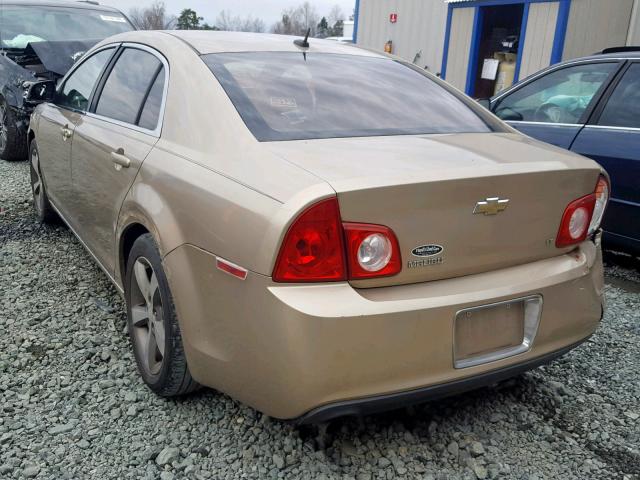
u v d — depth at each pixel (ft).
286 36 10.61
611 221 14.03
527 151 7.84
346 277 6.20
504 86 35.88
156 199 7.89
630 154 13.38
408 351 6.34
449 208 6.51
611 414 8.66
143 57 10.21
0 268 13.09
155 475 7.11
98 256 10.89
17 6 25.31
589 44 32.37
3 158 24.38
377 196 6.12
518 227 7.11
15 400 8.41
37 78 21.33
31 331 10.36
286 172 6.49
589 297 7.77
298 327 5.98
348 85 9.09
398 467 7.36
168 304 7.76
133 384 8.93
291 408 6.28
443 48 38.50
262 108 7.93
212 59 8.75
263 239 6.14
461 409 8.63
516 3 33.65
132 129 9.49
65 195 12.73
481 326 6.89
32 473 7.00
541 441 8.01
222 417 8.19
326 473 7.23
